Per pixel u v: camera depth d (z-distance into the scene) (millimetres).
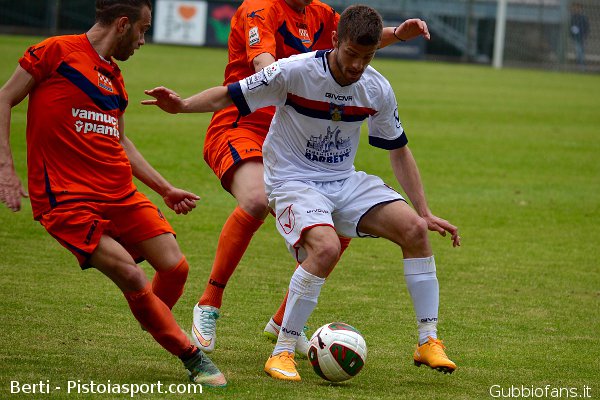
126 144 13500
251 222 14250
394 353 14227
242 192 14430
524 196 29750
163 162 31766
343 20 12211
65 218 11695
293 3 15594
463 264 21078
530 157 37562
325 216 12672
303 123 12930
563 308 17531
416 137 41281
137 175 13516
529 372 13406
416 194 13773
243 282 18516
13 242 20750
